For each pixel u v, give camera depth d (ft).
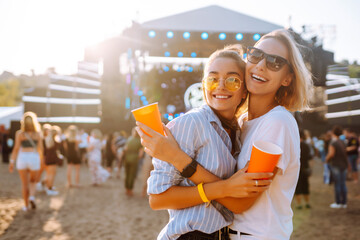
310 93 5.55
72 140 32.17
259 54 5.00
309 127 70.74
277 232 4.67
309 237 17.35
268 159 4.25
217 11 42.86
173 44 48.60
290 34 5.30
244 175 4.32
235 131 5.41
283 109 4.98
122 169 49.19
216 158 4.72
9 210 21.56
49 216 20.45
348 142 38.75
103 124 64.28
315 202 26.66
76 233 17.25
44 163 27.76
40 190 29.25
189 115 4.83
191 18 42.80
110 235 17.06
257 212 4.72
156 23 43.01
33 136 21.56
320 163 63.00
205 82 5.32
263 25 41.63
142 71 58.49
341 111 82.23
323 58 37.63
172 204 4.66
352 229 18.74
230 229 4.98
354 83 79.15
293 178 4.86
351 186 35.19
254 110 5.45
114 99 64.59
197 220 4.66
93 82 73.82
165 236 4.87
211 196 4.48
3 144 51.90
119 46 61.31
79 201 25.03
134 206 23.82
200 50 50.14
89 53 62.49
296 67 5.13
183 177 4.82
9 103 126.41
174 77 59.62
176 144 4.64
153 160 4.95
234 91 5.09
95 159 32.83
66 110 73.26
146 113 4.61
